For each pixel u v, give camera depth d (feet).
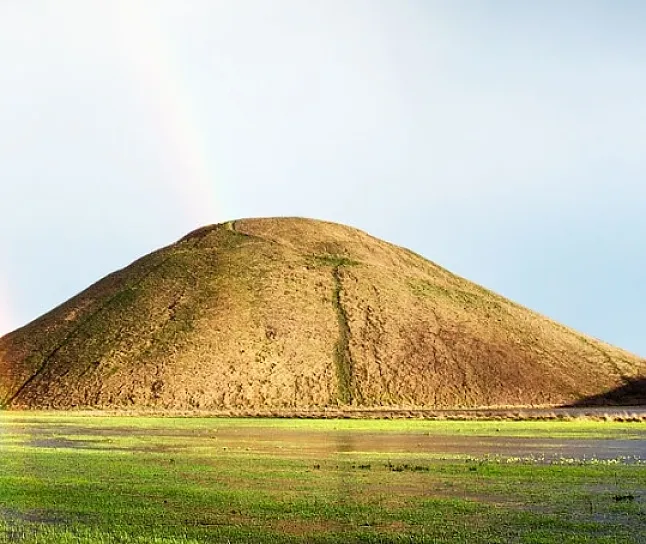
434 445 156.25
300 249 566.36
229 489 93.15
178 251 561.02
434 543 64.54
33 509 80.02
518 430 208.03
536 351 492.54
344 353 451.53
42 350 456.45
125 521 73.87
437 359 454.40
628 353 554.46
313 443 163.32
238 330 458.50
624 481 99.09
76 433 200.34
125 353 435.12
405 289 536.83
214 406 390.83
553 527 70.13
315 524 72.18
